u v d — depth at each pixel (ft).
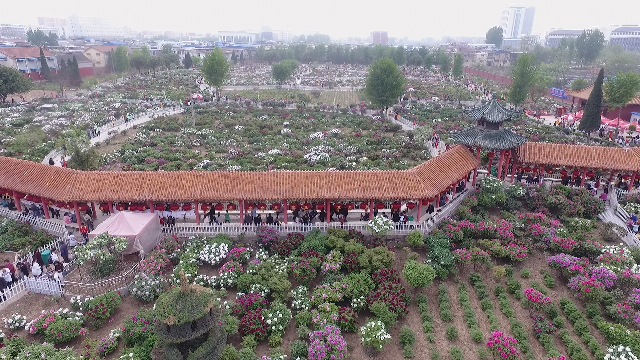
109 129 248.73
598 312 101.19
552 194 149.48
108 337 90.02
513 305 106.01
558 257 114.32
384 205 130.00
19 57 412.36
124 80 436.35
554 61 542.98
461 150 151.23
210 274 114.21
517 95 286.25
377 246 119.55
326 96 398.21
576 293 105.81
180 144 227.20
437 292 110.22
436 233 126.41
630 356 85.30
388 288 104.73
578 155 154.10
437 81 475.72
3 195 143.74
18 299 102.42
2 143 215.72
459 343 94.43
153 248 119.65
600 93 225.35
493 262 122.01
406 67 602.44
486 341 94.89
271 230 123.03
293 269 110.01
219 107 311.68
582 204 145.38
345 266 113.70
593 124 228.84
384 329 91.91
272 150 215.31
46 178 127.65
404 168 191.21
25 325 93.66
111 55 506.48
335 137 245.45
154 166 188.14
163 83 419.95
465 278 116.16
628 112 274.36
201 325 65.51
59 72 398.21
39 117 265.95
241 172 127.75
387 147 223.92
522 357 90.94
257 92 394.32
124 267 111.04
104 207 129.90
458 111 312.09
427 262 115.65
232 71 547.49
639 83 239.30
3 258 115.75
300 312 98.17
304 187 124.36
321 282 112.57
